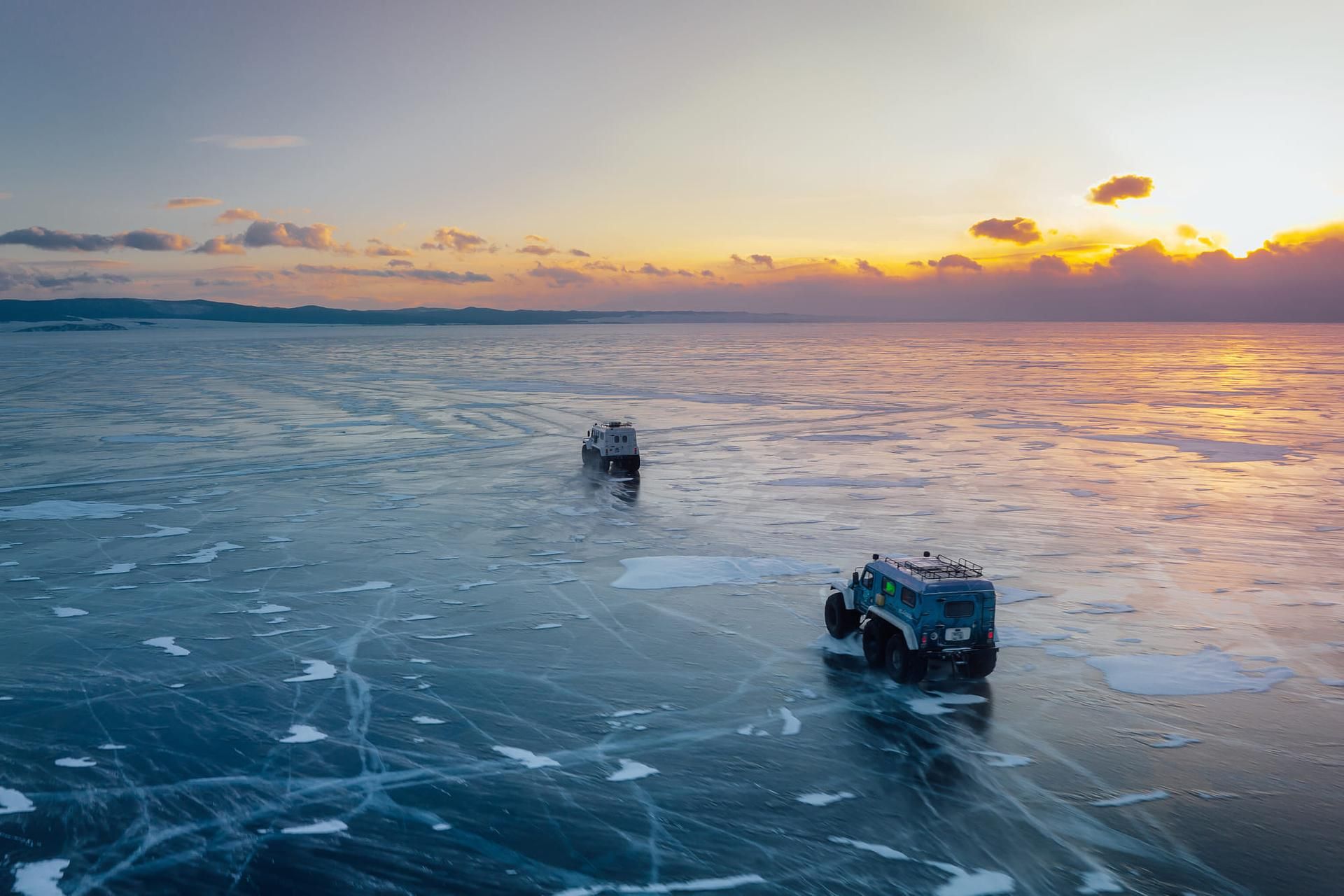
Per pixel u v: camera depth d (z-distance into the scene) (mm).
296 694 24531
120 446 74000
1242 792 19078
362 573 36594
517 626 30203
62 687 24922
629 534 43406
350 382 149875
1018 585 34625
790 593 33875
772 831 17703
